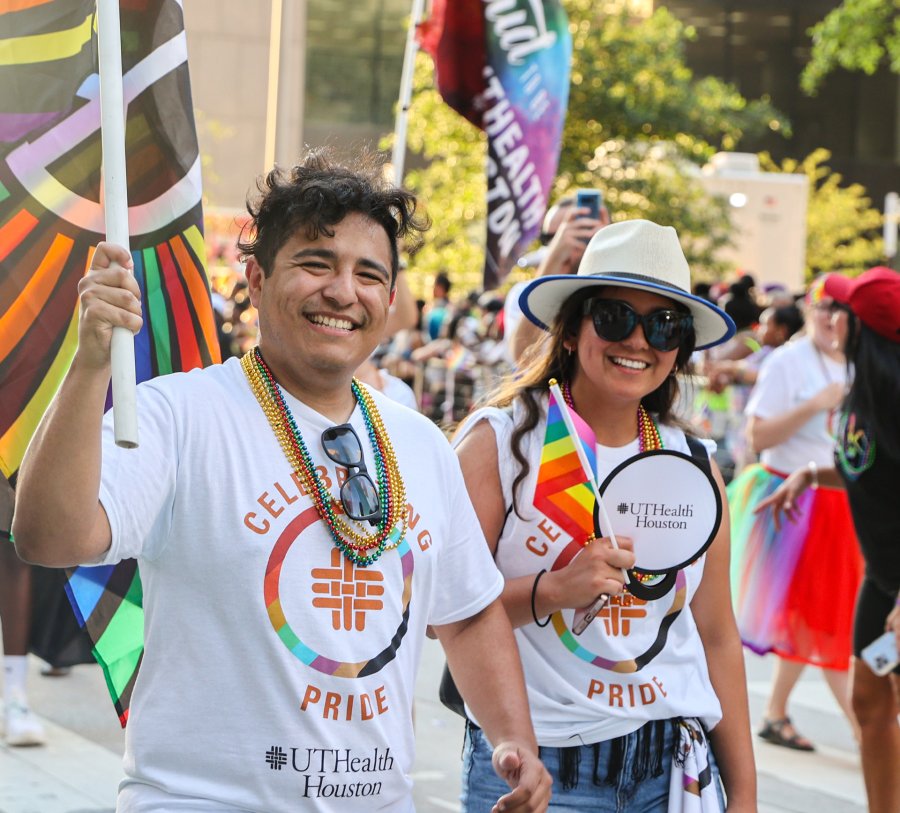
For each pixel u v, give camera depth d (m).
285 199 2.95
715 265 30.39
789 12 58.47
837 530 7.59
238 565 2.81
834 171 59.62
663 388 4.02
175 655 2.82
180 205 3.72
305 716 2.81
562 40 8.31
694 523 3.77
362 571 2.91
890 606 5.54
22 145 3.53
